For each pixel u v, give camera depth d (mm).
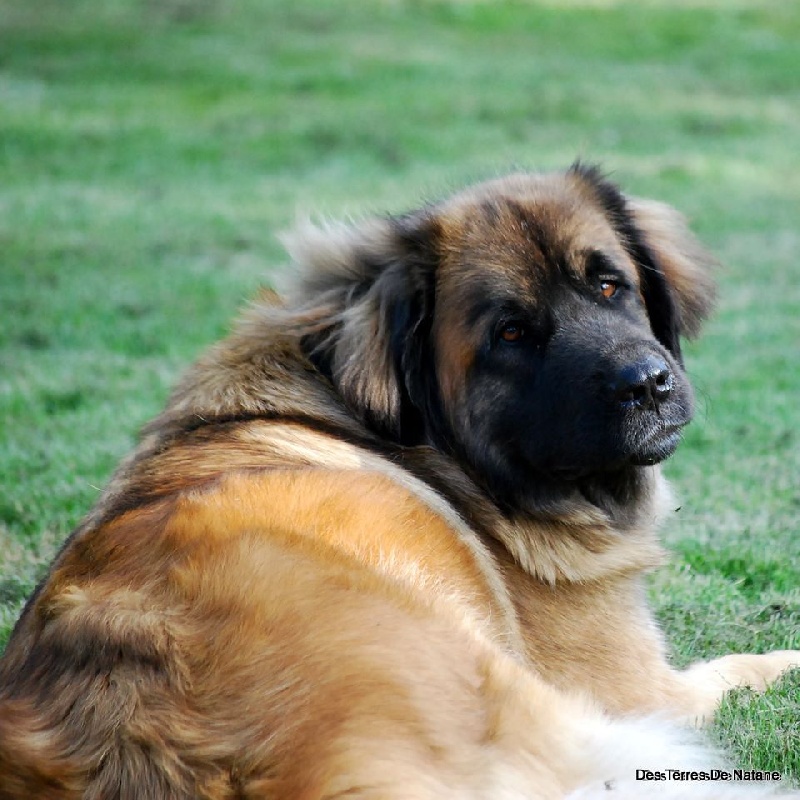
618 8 59500
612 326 8914
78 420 15898
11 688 6703
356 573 6883
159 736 6066
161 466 8266
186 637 6406
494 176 10547
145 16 54031
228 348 9297
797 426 15828
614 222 9773
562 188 9625
